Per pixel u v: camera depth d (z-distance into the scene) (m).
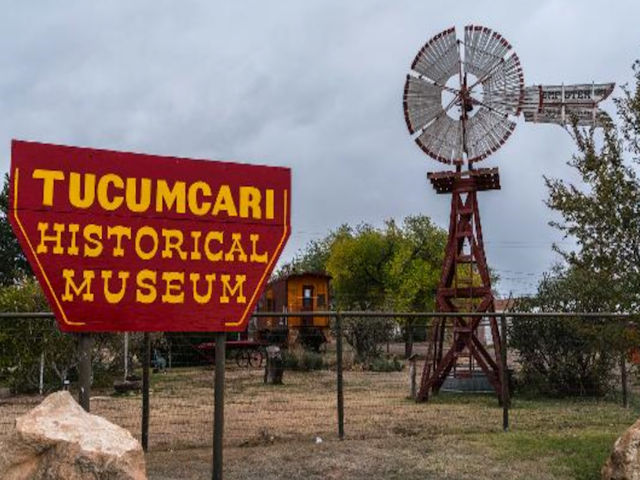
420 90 18.02
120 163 6.71
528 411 13.72
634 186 8.43
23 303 18.92
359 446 9.51
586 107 15.30
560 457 8.70
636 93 8.59
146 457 8.95
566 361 16.47
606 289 8.58
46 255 6.41
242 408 14.29
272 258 7.19
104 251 6.61
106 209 6.64
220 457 6.89
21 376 17.12
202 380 20.72
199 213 6.95
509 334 17.48
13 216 6.30
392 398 16.42
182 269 6.86
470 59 17.72
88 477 4.96
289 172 7.32
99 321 6.56
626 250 8.41
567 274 17.05
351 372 25.80
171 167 6.89
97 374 19.27
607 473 6.83
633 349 8.71
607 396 16.25
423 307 48.09
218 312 6.96
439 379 16.97
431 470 8.10
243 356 29.41
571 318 12.23
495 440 9.91
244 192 7.14
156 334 21.91
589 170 8.70
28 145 6.40
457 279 17.28
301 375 24.02
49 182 6.46
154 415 13.15
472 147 17.44
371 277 50.34
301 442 10.00
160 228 6.81
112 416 13.00
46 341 16.61
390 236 50.28
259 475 7.91
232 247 7.05
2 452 5.05
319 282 40.78
